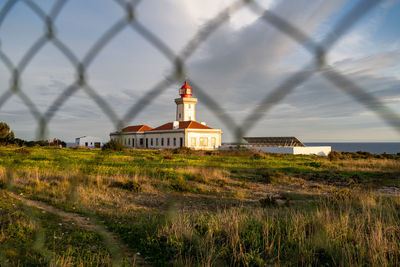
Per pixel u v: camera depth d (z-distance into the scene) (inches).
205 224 223.1
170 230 209.6
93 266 159.5
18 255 170.6
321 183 588.1
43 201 314.3
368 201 290.2
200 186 480.7
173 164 817.5
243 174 655.8
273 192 476.4
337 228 197.8
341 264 154.6
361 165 901.8
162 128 2149.4
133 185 420.5
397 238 185.6
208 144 1919.3
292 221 224.7
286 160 1123.9
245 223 223.1
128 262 171.2
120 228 235.1
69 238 205.6
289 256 170.6
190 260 169.0
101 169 593.0
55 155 905.5
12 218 241.6
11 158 738.8
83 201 314.2
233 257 170.4
